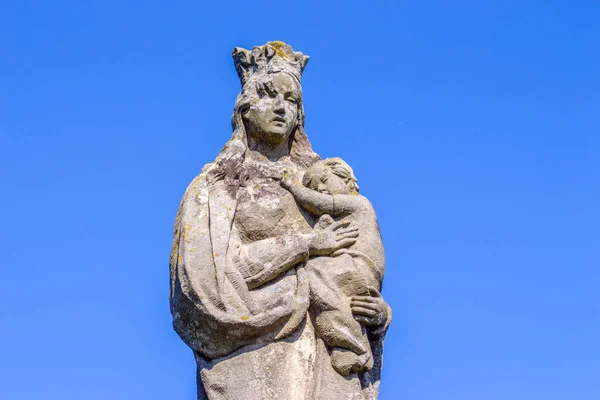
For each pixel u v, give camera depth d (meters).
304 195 14.95
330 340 14.35
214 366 14.32
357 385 14.43
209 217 14.61
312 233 14.69
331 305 14.34
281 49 15.93
